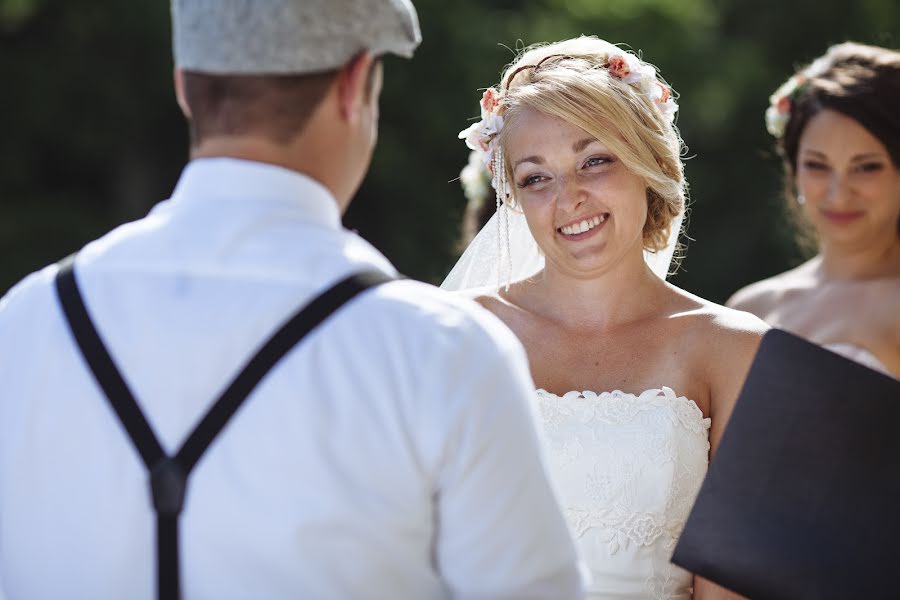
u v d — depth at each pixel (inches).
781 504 175.6
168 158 1304.1
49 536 141.8
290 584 135.8
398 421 137.0
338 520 135.9
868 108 329.1
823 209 339.6
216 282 141.6
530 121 227.1
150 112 1229.1
